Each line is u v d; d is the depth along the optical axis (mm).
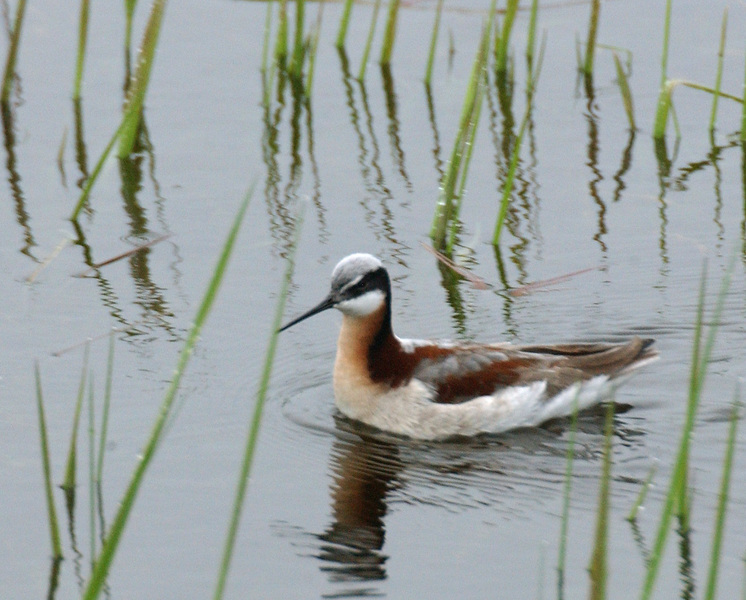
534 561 9422
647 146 18422
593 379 12359
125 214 16641
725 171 17609
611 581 9078
